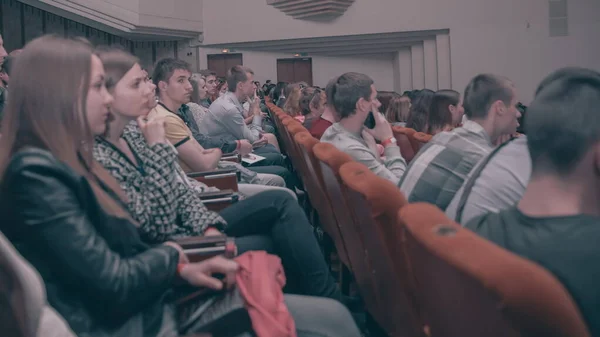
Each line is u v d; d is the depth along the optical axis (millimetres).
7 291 777
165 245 1284
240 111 4773
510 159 1484
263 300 1291
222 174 2650
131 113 1669
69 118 1140
